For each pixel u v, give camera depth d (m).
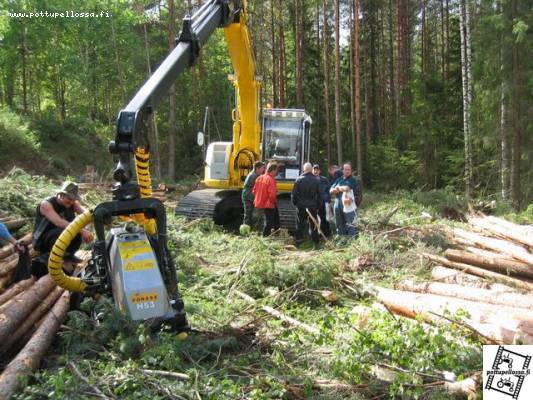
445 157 25.12
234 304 6.64
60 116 35.41
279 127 13.54
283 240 10.70
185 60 6.90
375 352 4.72
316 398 4.27
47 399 4.23
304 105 34.38
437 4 36.34
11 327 5.14
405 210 14.05
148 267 5.08
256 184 11.72
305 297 7.23
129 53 31.50
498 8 18.59
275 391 4.24
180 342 4.99
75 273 7.14
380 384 4.50
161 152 33.78
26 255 6.35
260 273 7.60
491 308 5.66
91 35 30.77
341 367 4.55
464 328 5.12
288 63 36.38
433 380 4.42
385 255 8.96
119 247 5.18
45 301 6.07
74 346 5.08
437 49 40.03
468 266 7.95
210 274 8.05
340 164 26.14
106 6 30.16
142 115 5.54
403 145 28.41
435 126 25.11
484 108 19.02
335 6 25.84
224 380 4.32
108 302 5.22
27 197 11.02
